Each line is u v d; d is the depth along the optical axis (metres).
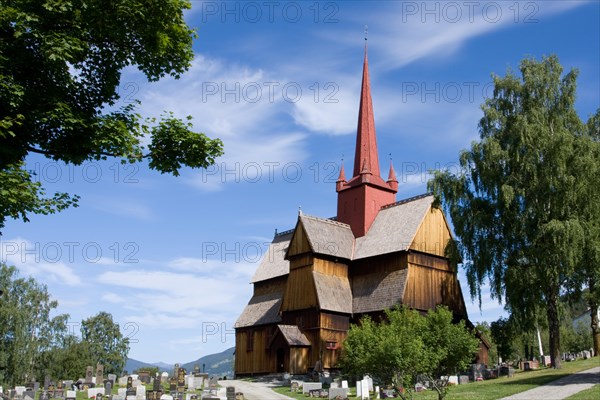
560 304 49.59
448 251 52.25
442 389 33.91
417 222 56.88
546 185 45.09
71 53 15.81
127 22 17.02
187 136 18.09
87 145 16.67
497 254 48.44
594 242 43.41
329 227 61.16
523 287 46.44
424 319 39.47
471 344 37.44
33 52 16.09
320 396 41.88
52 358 80.12
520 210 47.91
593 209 44.66
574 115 48.38
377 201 64.12
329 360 54.59
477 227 49.09
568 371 43.69
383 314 53.97
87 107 17.84
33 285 81.25
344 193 65.62
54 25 16.22
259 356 63.53
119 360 98.81
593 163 44.34
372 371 31.25
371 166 65.69
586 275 48.31
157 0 16.92
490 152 48.69
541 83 49.25
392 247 56.16
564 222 43.00
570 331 92.38
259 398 41.25
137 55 18.08
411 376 31.77
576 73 48.97
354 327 38.03
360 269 59.31
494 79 52.00
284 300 59.34
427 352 32.47
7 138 16.05
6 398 40.09
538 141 46.53
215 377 47.81
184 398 39.06
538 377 42.03
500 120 50.62
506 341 58.41
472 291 49.38
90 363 83.81
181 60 18.62
